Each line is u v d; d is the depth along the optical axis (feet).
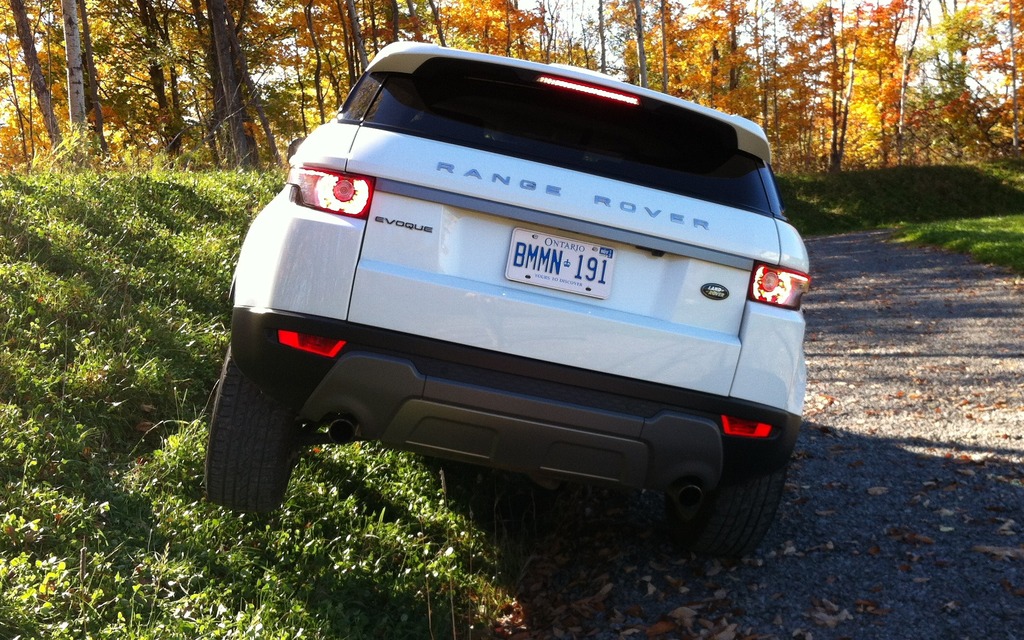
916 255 62.18
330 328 8.30
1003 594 10.26
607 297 8.70
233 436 9.31
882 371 25.14
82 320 14.67
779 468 9.73
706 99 139.95
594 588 11.28
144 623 8.41
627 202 8.62
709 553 11.52
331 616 9.59
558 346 8.52
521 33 112.37
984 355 27.30
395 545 11.78
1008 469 15.05
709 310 8.89
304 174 8.57
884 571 11.16
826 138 157.48
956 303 39.63
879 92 139.23
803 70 130.72
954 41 132.16
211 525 10.46
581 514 13.74
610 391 8.64
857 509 13.42
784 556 11.76
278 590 9.71
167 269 18.90
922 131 143.84
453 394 8.38
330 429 8.80
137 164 31.09
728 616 10.19
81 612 8.07
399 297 8.32
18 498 9.55
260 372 8.64
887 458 16.11
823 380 24.07
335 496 12.30
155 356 14.33
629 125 9.22
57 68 88.48
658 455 8.89
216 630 8.37
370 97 9.05
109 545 9.45
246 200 28.19
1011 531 12.18
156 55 87.35
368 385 8.39
